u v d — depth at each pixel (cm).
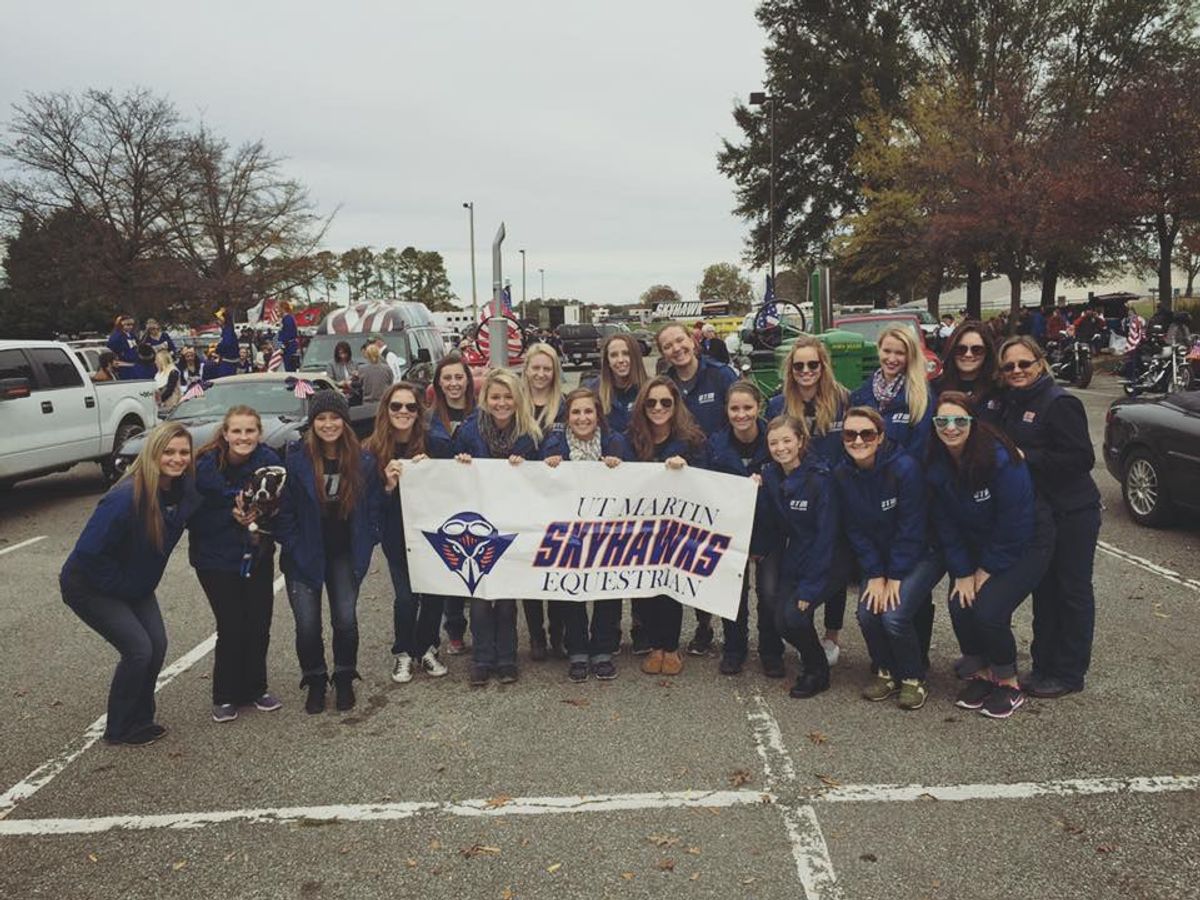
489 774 405
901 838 346
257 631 479
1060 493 455
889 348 534
